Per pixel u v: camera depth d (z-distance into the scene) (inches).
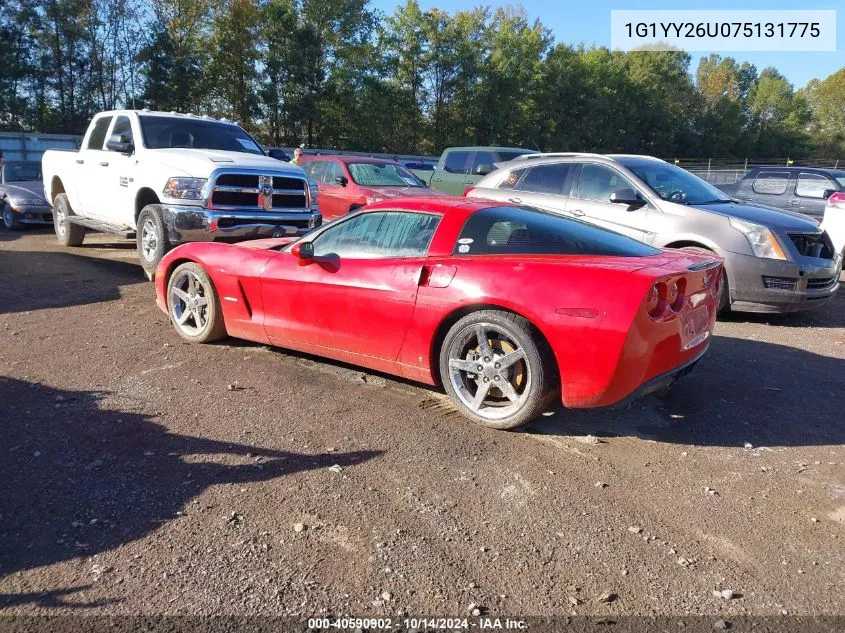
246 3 1454.2
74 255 411.2
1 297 292.5
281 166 331.0
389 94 1678.2
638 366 141.9
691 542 115.0
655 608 97.5
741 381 204.5
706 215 279.9
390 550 110.0
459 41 1782.7
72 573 102.1
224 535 113.2
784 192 511.8
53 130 1378.0
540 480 135.6
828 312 316.2
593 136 2186.3
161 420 160.6
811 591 102.4
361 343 177.5
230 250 210.2
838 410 181.3
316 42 1529.3
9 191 543.2
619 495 130.6
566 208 314.2
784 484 137.3
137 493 126.1
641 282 139.6
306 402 174.4
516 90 1852.9
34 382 185.6
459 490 130.5
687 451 151.9
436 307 159.9
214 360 207.8
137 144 337.4
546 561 108.3
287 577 102.5
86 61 1417.3
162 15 1459.2
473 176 574.2
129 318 259.0
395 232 177.2
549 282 146.1
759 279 271.3
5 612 93.3
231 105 1534.2
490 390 163.6
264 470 136.4
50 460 138.3
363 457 143.4
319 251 191.0
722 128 2687.0
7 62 1295.5
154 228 304.7
